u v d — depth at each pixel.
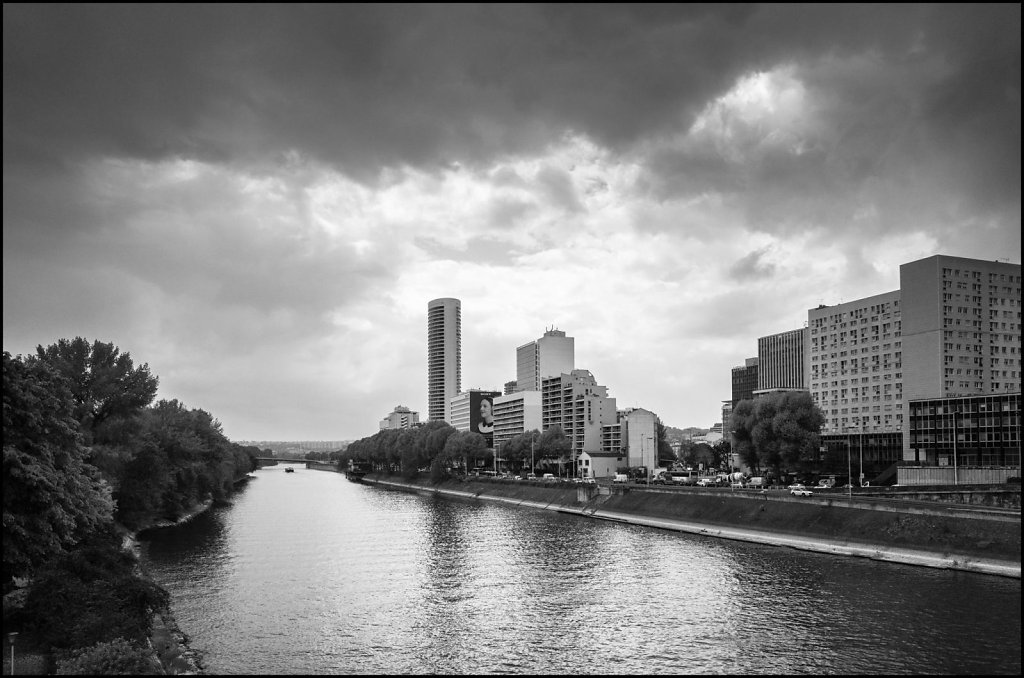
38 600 63.59
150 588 76.00
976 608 83.25
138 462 144.12
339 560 123.88
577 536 152.38
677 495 175.38
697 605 89.06
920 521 115.44
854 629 77.12
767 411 190.00
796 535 132.38
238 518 190.88
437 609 89.62
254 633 79.62
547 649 73.50
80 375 127.81
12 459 62.69
